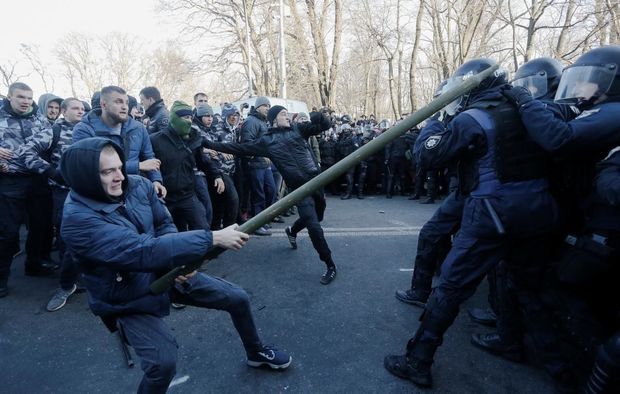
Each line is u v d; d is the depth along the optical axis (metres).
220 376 2.38
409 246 4.80
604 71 1.99
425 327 2.23
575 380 2.16
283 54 14.48
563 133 1.81
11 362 2.56
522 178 1.99
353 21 18.41
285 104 12.89
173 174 3.54
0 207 3.44
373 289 3.56
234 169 5.66
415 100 13.73
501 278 2.53
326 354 2.59
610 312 2.22
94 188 1.65
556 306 2.24
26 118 3.59
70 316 3.16
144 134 3.43
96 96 4.13
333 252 4.59
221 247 1.78
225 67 23.23
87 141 1.67
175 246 1.66
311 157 3.91
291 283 3.71
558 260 2.23
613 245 1.94
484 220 2.04
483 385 2.27
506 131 1.98
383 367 2.44
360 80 34.38
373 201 8.21
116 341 2.81
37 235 3.92
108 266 1.67
